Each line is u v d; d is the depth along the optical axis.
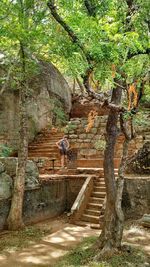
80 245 6.40
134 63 5.36
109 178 5.84
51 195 9.41
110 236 5.64
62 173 11.10
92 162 12.42
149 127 12.21
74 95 19.64
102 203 8.83
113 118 5.95
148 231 7.29
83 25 4.42
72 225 8.34
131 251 5.63
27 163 8.55
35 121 15.80
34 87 15.73
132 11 5.50
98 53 4.29
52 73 17.36
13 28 6.51
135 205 8.44
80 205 8.68
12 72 9.19
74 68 4.57
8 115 14.23
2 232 7.46
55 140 15.24
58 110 16.92
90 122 7.54
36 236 7.23
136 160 10.30
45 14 7.25
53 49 5.18
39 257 5.83
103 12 5.68
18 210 7.73
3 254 6.02
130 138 5.89
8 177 7.93
